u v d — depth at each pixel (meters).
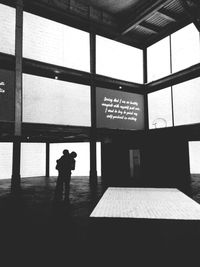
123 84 15.47
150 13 13.30
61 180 7.29
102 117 14.42
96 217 5.50
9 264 3.16
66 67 13.09
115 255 3.36
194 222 4.99
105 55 14.99
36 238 4.14
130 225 4.81
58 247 3.72
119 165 12.89
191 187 10.55
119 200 7.67
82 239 4.06
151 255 3.32
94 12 14.43
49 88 12.66
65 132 13.18
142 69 16.78
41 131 12.39
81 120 13.64
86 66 14.13
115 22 15.26
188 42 13.91
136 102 16.11
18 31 11.69
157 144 11.66
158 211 6.05
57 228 4.70
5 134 13.17
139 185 11.48
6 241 4.02
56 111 12.76
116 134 13.08
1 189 10.88
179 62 14.45
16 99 11.29
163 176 11.57
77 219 5.35
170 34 15.09
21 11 11.88
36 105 12.13
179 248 3.56
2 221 5.25
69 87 13.39
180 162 11.24
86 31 14.34
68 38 13.58
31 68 12.20
